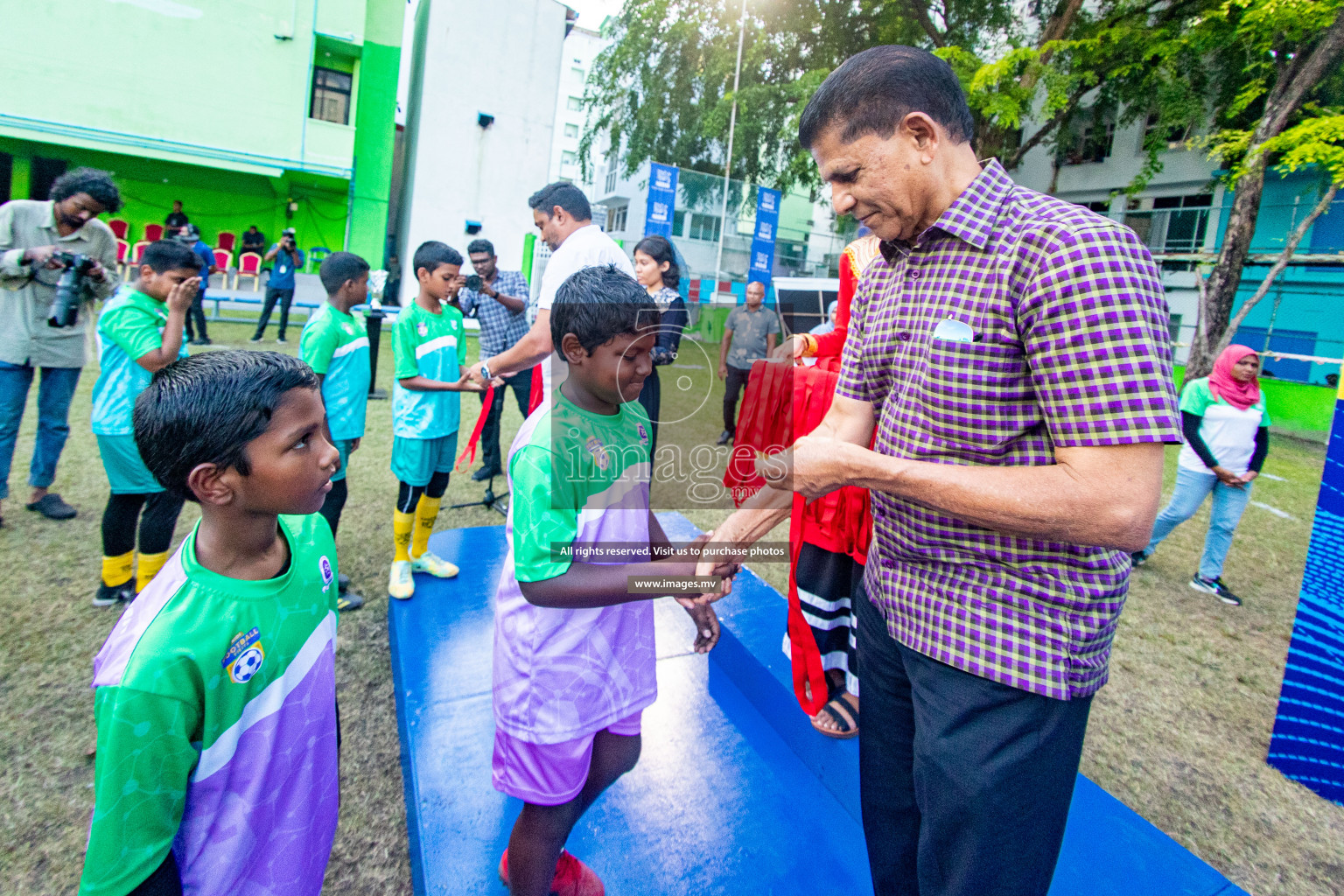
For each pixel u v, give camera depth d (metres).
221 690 0.96
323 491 1.02
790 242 18.08
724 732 2.23
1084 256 0.92
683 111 17.17
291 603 1.07
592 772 1.42
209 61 13.30
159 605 0.95
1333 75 9.40
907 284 1.16
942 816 1.12
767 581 3.72
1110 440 0.91
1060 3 12.05
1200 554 4.79
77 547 3.32
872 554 1.36
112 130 12.80
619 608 1.32
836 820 1.89
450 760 1.94
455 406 2.92
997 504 0.96
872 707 1.36
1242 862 2.03
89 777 1.96
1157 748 2.56
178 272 2.54
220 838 1.00
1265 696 2.96
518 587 1.27
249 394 0.90
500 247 16.95
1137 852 1.75
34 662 2.43
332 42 14.66
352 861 1.75
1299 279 13.42
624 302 1.11
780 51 15.53
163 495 2.63
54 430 3.56
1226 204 14.52
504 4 15.97
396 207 19.77
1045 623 1.04
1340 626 2.28
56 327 3.38
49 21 12.16
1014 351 1.02
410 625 2.64
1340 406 2.25
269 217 15.39
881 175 1.05
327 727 1.17
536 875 1.34
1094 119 13.38
